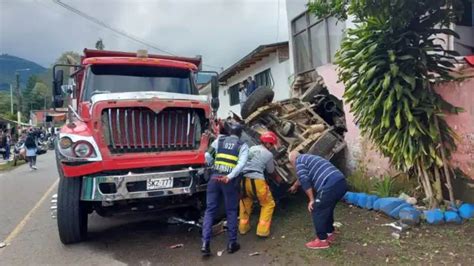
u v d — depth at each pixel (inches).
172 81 260.8
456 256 158.1
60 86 255.3
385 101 202.7
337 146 287.4
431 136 197.8
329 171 178.2
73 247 201.6
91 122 191.9
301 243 187.9
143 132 198.8
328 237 183.6
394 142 207.0
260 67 592.1
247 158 189.2
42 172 540.1
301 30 432.1
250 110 280.8
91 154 187.3
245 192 203.8
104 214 215.2
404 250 168.1
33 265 178.9
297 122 283.0
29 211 286.0
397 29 208.4
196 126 211.6
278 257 174.6
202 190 202.2
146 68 256.1
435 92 213.3
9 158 813.2
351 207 238.1
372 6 197.0
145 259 182.4
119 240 211.2
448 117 214.1
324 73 357.1
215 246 195.9
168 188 194.7
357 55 212.1
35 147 591.5
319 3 241.8
